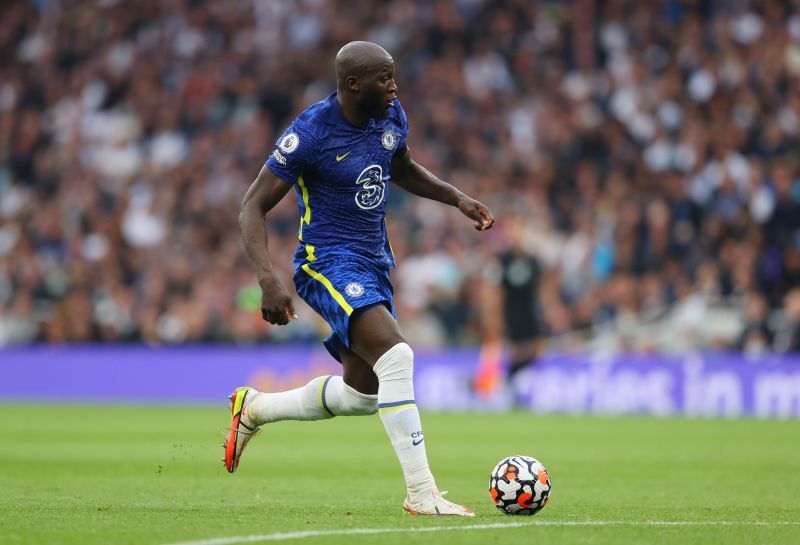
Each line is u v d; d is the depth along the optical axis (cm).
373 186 2112
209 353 7325
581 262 7238
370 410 2206
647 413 6600
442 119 8306
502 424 5575
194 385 7319
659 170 7581
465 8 8831
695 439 4619
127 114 9138
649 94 8106
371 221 2125
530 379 6806
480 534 1706
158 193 8394
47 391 7506
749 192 7175
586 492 2652
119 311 7638
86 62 9531
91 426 5162
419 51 8738
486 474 3195
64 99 9381
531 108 8381
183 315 7500
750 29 8356
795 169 7425
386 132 2120
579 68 8481
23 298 7894
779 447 4219
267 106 8869
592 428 5294
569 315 6931
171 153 8806
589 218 7394
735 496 2550
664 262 7000
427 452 3978
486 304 6762
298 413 2247
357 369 2147
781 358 6450
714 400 6512
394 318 2109
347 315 2025
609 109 8194
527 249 6606
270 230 7706
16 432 4791
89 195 8512
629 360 6669
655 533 1772
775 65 8162
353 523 1842
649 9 8569
